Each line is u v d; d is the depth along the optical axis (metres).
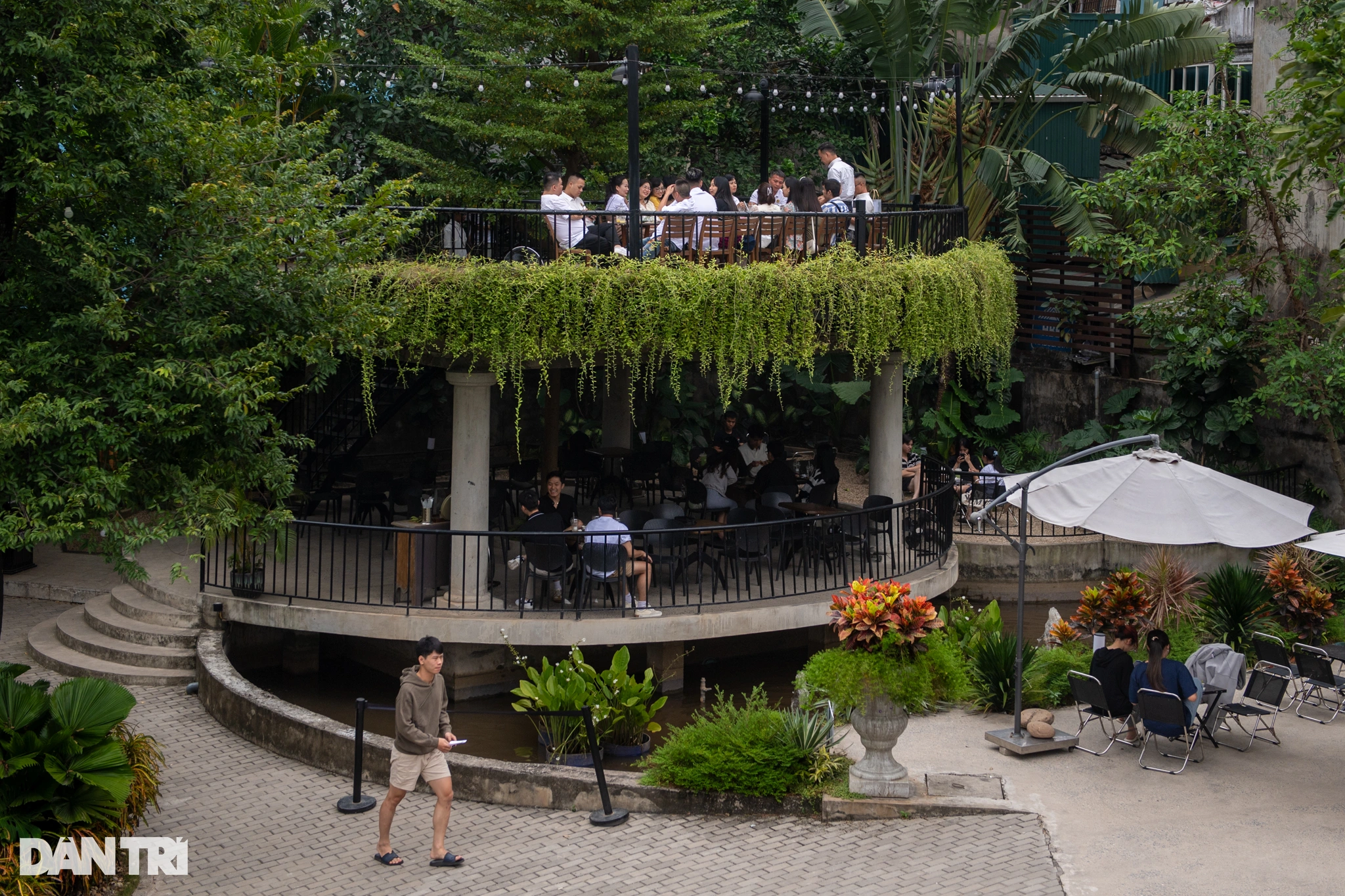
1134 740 11.56
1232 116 16.88
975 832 9.71
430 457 22.41
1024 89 22.98
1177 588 15.57
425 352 14.13
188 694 13.43
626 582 14.89
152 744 10.33
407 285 13.27
